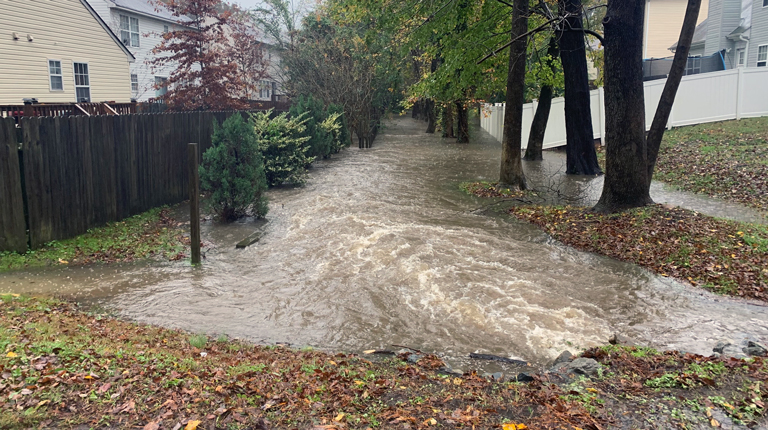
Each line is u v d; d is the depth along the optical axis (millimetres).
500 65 18891
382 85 30031
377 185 16156
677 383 4766
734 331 6559
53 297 7457
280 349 5930
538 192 14859
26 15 20703
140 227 11297
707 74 21234
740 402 4371
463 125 28469
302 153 16781
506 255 9414
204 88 25297
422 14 18188
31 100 16141
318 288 8016
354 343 6344
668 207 11188
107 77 25672
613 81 11289
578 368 5195
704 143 18406
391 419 4121
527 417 4184
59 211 9875
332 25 30562
